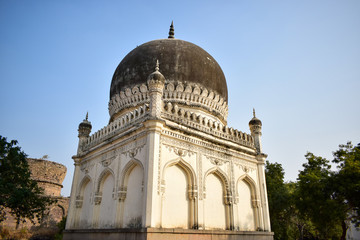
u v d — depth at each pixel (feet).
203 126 40.29
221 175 39.99
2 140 55.11
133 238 29.40
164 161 33.09
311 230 88.28
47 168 113.80
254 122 50.24
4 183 52.11
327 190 53.31
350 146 57.41
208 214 36.68
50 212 96.02
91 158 46.65
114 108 52.06
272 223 70.18
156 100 34.47
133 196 34.17
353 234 89.92
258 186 45.73
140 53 52.37
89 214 42.24
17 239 80.02
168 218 32.07
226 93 56.03
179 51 51.26
